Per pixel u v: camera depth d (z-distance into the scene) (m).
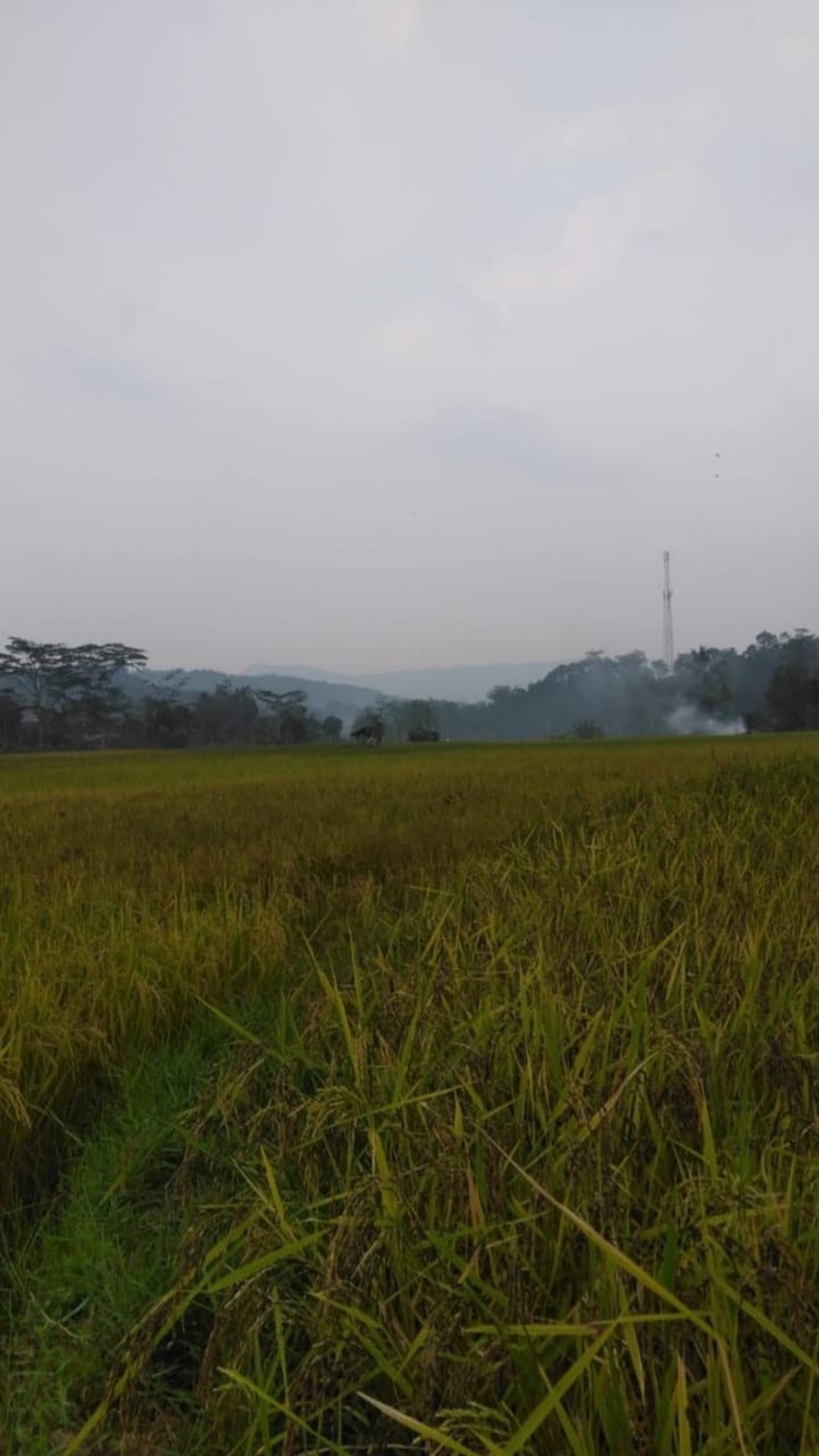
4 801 12.57
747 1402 1.34
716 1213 1.65
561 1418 1.29
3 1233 2.35
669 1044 2.19
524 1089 2.22
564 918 3.80
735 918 3.61
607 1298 1.53
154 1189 2.66
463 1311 1.57
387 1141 2.21
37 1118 2.84
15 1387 1.86
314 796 11.69
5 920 4.80
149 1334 1.72
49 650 119.56
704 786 8.87
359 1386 1.55
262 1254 1.90
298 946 4.73
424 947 3.67
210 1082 3.00
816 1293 1.46
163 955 4.14
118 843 7.74
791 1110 2.03
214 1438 1.64
